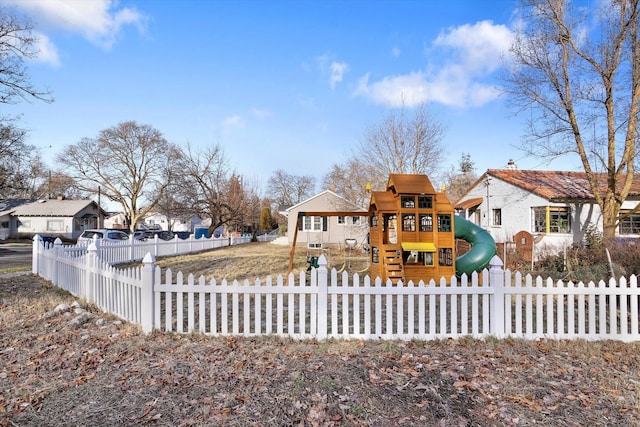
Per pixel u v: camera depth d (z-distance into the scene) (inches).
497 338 210.8
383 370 166.7
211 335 215.5
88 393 146.3
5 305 297.7
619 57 564.1
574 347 200.5
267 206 2470.5
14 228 1748.3
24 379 159.6
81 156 1985.7
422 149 965.8
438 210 419.5
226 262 629.9
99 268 287.3
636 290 215.3
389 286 211.9
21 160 939.3
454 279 212.7
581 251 512.4
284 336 212.7
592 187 617.9
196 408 135.5
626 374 167.6
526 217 778.8
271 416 130.6
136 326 229.6
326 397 142.7
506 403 140.5
